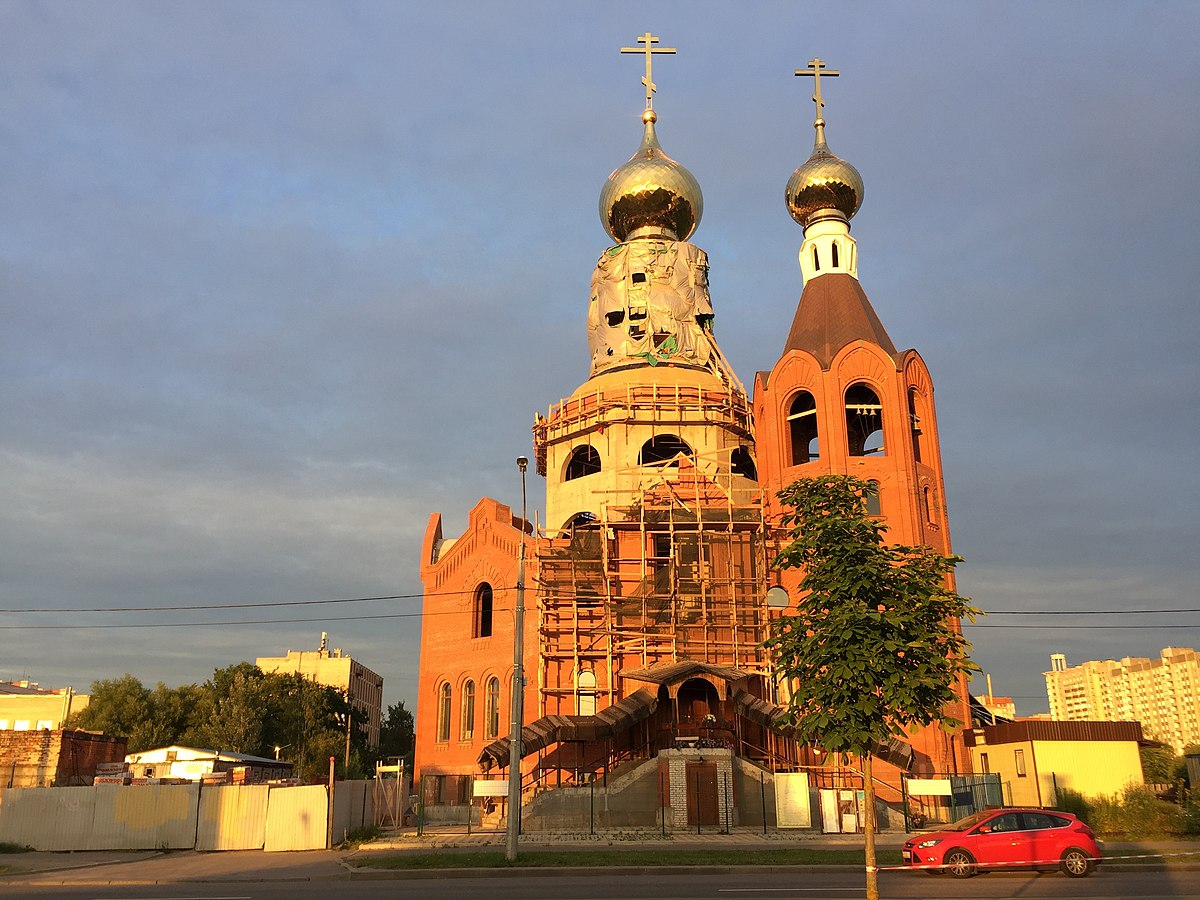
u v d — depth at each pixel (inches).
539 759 1715.1
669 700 1684.3
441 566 2036.2
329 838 1300.4
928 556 626.5
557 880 933.2
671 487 1844.2
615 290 2257.6
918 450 1863.9
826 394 1815.9
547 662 1777.8
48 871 1050.1
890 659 561.9
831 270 1999.3
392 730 4859.7
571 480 2114.9
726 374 2193.7
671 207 2324.1
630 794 1496.1
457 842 1339.8
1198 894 772.6
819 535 603.2
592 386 2145.7
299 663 5546.3
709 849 1158.3
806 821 1455.5
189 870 1045.2
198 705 3535.9
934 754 1593.3
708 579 1769.2
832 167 2028.8
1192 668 5467.5
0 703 3929.6
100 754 1820.9
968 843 951.0
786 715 621.6
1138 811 1363.2
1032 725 1561.3
